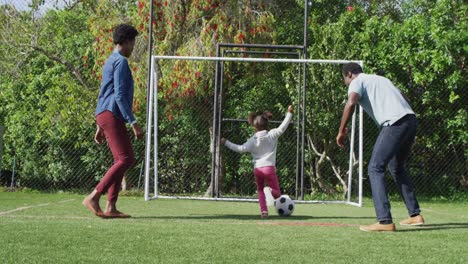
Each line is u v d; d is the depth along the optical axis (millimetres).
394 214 6160
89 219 4707
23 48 9867
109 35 9344
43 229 3859
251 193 9492
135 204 6781
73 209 5688
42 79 9766
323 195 9305
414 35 9172
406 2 10750
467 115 9094
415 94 9398
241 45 8102
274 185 5668
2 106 9992
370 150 9391
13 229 3836
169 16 9289
